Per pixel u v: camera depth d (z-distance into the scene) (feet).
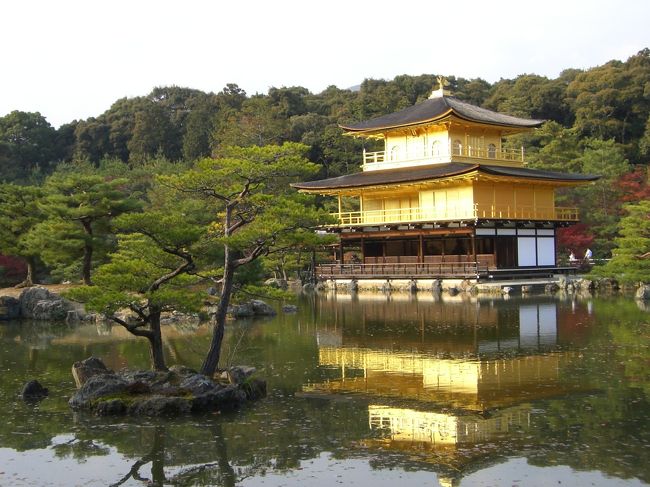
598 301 170.19
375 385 81.66
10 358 107.24
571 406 70.13
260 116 363.76
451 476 53.47
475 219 209.05
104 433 65.92
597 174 270.67
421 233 226.79
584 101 402.31
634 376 82.79
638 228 183.83
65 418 70.95
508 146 343.87
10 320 161.99
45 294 167.32
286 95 460.96
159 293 76.33
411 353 101.55
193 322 144.56
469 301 176.76
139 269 81.00
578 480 51.78
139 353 107.96
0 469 57.93
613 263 185.68
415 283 216.33
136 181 321.32
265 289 84.33
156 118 453.17
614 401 71.77
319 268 241.35
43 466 58.44
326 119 409.28
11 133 436.35
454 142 239.30
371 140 377.30
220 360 99.25
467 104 263.70
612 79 401.49
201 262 86.28
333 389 80.33
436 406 71.61
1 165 396.98
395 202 245.45
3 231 189.26
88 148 454.40
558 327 123.85
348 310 162.30
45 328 146.41
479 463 55.77
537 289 202.49
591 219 271.28
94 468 57.77
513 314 144.66
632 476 52.29
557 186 249.34
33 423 69.41
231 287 83.20
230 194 83.92
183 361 100.07
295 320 144.77
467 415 68.13
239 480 54.44
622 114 403.13
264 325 137.80
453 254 230.89
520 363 91.86
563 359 93.86
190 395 72.59
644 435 60.95
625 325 124.77
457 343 109.09
